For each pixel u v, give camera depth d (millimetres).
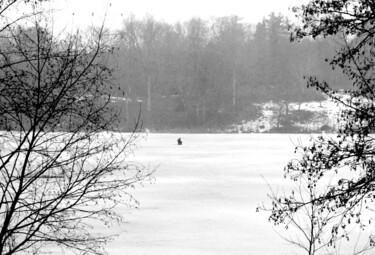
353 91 14328
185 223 32594
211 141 115688
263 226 31781
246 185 48375
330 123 146875
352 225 29797
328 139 14664
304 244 27062
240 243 27750
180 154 81250
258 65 187125
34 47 10562
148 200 40000
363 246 25969
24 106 10641
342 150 14117
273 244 27562
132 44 163000
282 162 68812
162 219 33438
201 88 166500
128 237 28250
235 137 130250
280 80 180000
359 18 14078
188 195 42562
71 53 10633
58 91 10836
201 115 163000
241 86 179500
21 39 10539
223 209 37156
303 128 147250
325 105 158875
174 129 153250
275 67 182250
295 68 170375
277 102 165250
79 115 10930
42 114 10758
